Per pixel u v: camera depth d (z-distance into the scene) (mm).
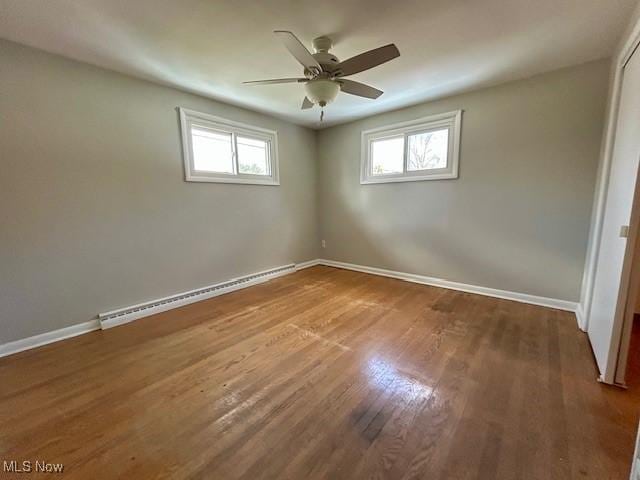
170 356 2061
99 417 1480
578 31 1982
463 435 1340
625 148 1765
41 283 2238
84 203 2412
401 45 2145
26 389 1708
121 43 2072
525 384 1697
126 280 2711
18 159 2086
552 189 2738
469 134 3168
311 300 3189
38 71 2131
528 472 1150
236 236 3676
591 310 2250
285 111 3736
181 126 2988
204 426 1415
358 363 1944
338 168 4543
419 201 3689
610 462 1188
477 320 2594
